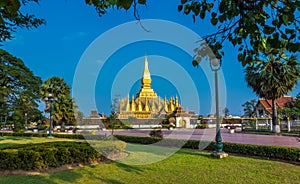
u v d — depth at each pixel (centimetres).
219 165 763
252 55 272
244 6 224
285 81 1967
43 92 2566
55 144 859
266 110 3959
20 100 1580
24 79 1511
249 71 2105
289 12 194
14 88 1525
